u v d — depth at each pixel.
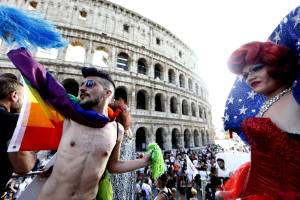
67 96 2.70
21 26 2.46
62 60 32.31
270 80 1.82
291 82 1.79
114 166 3.52
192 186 16.19
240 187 2.18
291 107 1.71
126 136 5.03
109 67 35.56
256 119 1.81
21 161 2.80
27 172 2.94
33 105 2.97
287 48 1.86
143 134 40.00
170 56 48.31
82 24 36.34
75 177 2.73
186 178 17.03
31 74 2.46
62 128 3.20
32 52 2.70
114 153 3.52
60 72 31.59
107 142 3.04
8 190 8.58
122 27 40.72
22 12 2.58
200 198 16.48
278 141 1.58
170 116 41.34
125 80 36.41
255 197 1.71
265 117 1.80
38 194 2.87
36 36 2.59
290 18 1.98
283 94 1.82
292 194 1.47
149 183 15.62
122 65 39.28
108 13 39.75
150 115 37.81
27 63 2.49
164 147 38.66
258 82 1.88
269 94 1.93
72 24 35.44
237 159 13.86
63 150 2.80
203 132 52.44
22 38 2.51
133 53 39.88
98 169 2.93
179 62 49.75
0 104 3.13
